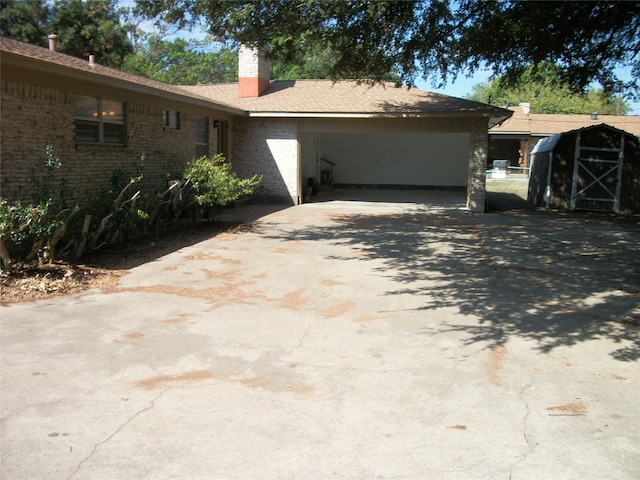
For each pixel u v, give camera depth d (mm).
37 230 7504
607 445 3572
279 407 4059
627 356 5188
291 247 10711
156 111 12828
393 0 9820
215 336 5625
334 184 25891
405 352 5238
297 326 5996
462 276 8477
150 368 4762
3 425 3746
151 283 7758
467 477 3205
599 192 18094
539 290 7652
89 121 10500
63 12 30500
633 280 8266
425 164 25156
